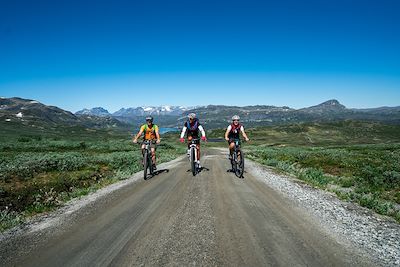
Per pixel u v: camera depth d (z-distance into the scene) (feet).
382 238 22.39
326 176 62.80
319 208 30.30
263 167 67.87
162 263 17.35
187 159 92.99
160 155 116.47
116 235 21.97
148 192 36.45
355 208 32.50
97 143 209.77
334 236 21.97
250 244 19.93
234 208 28.40
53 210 31.01
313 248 19.53
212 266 16.94
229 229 22.68
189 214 26.53
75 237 21.91
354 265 17.33
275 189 38.70
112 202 32.37
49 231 23.71
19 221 27.09
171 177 47.57
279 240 20.71
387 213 31.99
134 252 18.88
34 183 45.52
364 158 92.43
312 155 100.32
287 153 112.57
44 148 174.91
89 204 32.19
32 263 17.89
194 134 47.96
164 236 21.42
